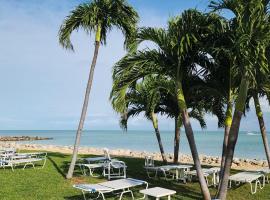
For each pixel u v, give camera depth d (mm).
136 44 9516
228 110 9922
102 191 8922
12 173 13469
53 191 10594
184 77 10008
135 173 14414
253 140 80000
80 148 34281
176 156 16750
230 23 8758
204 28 8953
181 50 8656
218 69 9891
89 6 13117
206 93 11031
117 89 9469
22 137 86562
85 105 13117
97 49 13305
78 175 13438
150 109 15664
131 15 13320
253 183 12227
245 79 8531
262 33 7789
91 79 13227
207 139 90062
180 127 16656
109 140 79938
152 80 11164
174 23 9180
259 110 12086
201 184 9227
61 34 13148
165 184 12055
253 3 8086
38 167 15188
